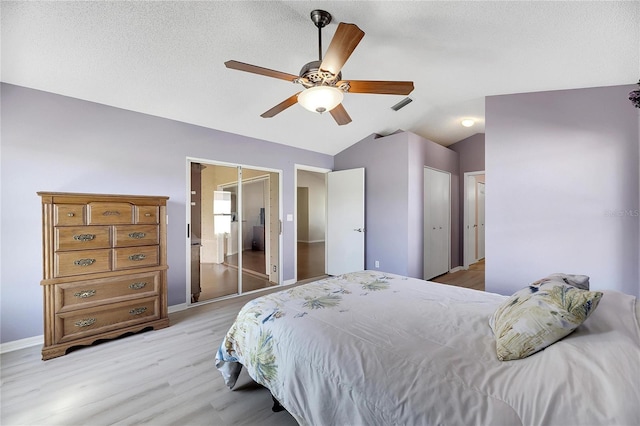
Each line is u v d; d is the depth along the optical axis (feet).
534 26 6.18
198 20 6.64
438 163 16.35
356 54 8.28
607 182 8.73
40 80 7.94
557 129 9.45
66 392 6.01
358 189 15.40
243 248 13.58
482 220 21.65
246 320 5.45
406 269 13.84
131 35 6.86
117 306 8.42
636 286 8.37
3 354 7.62
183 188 11.12
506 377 3.10
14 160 7.94
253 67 5.75
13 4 5.74
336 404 3.51
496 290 10.43
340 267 16.19
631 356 2.74
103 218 8.17
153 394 5.96
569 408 2.48
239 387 6.21
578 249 9.13
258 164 13.57
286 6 6.33
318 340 4.18
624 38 6.19
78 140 8.87
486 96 10.78
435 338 4.10
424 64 8.70
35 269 8.25
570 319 3.35
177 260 11.01
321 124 13.20
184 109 10.32
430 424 2.77
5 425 5.11
